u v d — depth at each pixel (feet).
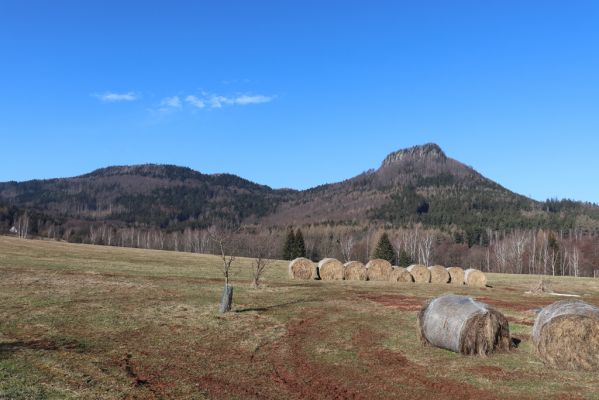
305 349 53.78
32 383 38.86
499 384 41.50
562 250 368.27
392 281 145.07
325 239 451.12
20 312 66.49
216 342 55.98
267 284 114.21
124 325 62.23
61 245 222.28
